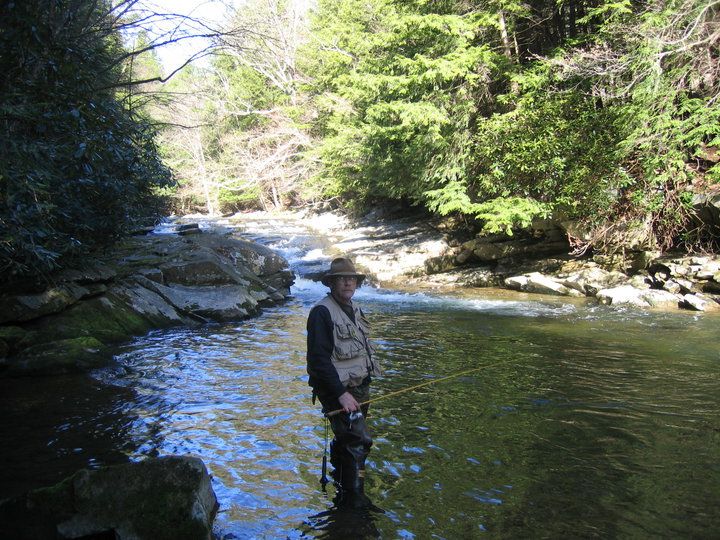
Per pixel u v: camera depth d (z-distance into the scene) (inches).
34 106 203.3
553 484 145.9
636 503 135.2
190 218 1258.6
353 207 1082.1
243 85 1469.0
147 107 566.3
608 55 505.7
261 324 395.2
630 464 157.4
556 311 430.9
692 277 443.5
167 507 119.3
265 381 246.4
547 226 603.2
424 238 753.6
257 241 839.7
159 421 195.0
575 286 505.4
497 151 577.6
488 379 246.4
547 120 541.6
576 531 122.9
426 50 608.4
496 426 188.9
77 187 296.0
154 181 410.6
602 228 534.0
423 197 701.9
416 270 653.9
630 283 479.2
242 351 307.0
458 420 195.0
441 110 590.6
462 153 608.1
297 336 350.0
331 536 122.2
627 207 522.3
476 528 124.9
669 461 159.0
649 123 475.8
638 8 535.5
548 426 187.9
